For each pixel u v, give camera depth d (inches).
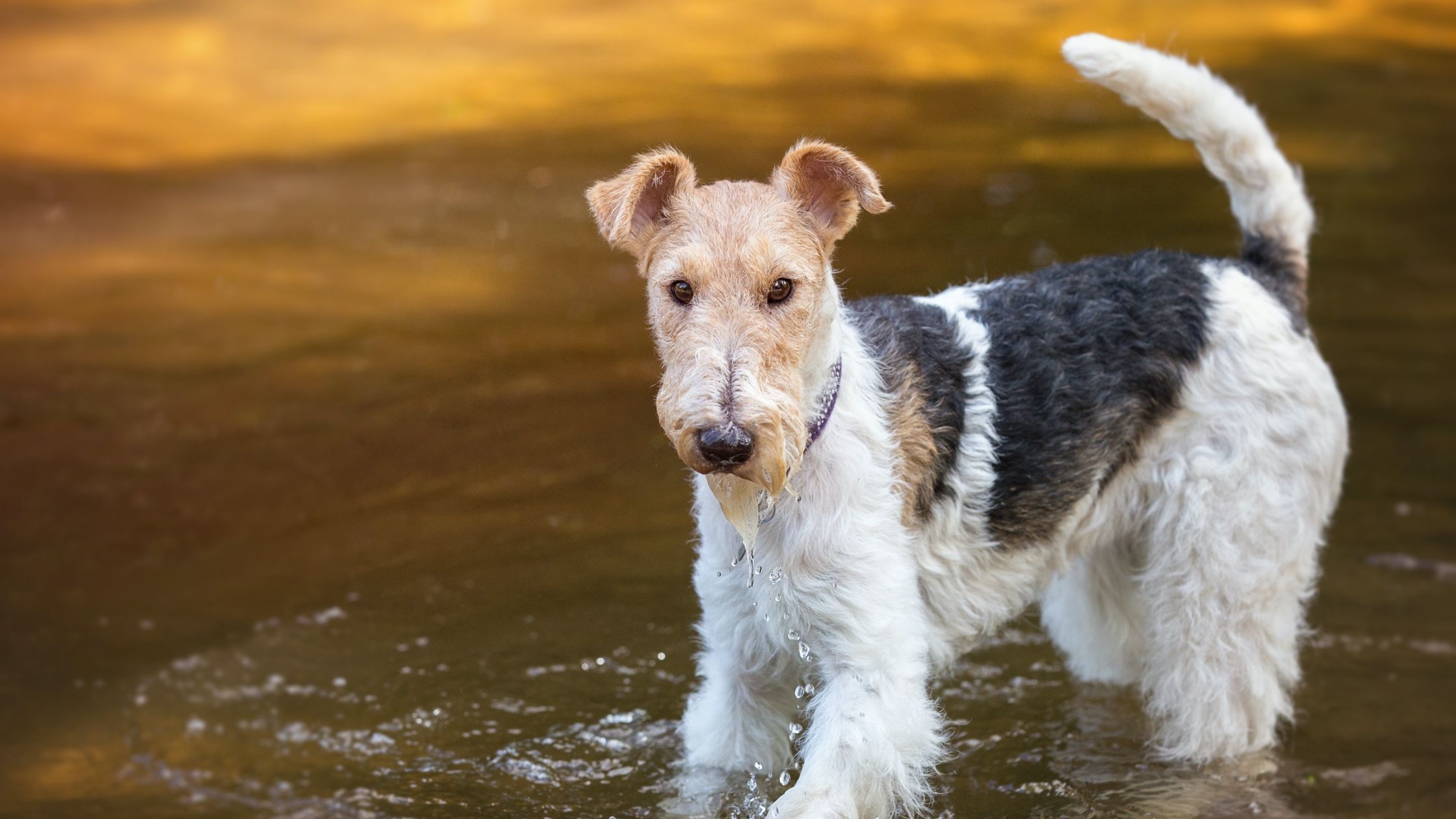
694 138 424.8
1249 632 164.2
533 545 217.2
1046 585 167.2
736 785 157.3
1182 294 163.8
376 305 312.2
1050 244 327.0
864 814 139.0
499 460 243.6
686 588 205.8
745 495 135.0
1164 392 161.9
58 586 209.6
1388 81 507.8
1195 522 161.5
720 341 124.0
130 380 277.4
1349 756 167.6
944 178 387.2
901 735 140.0
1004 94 487.8
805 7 639.1
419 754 169.6
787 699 157.9
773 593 141.9
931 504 150.0
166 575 212.4
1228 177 174.1
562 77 518.0
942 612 155.1
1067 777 163.6
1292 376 163.5
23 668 188.9
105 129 459.2
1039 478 155.6
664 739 172.2
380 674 187.0
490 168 411.2
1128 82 169.6
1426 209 370.6
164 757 169.8
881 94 488.1
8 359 287.0
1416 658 187.0
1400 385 266.1
